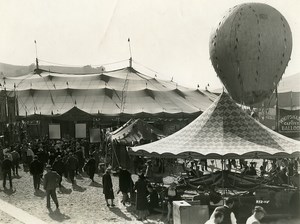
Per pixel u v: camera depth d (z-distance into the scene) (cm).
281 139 1549
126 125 2686
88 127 4119
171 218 1229
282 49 3100
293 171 2069
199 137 1538
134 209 1455
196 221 1090
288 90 5106
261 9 3116
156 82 5291
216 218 672
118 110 4328
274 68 3144
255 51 3084
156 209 1381
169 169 2386
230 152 1399
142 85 5056
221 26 3194
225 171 1530
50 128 3284
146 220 1287
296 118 2916
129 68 5644
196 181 1523
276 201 1311
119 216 1345
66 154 2314
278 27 3081
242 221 1233
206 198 1274
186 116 4350
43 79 5147
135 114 4228
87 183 2073
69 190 1861
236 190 1547
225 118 1589
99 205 1523
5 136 3369
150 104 4506
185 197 1450
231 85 3322
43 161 2423
